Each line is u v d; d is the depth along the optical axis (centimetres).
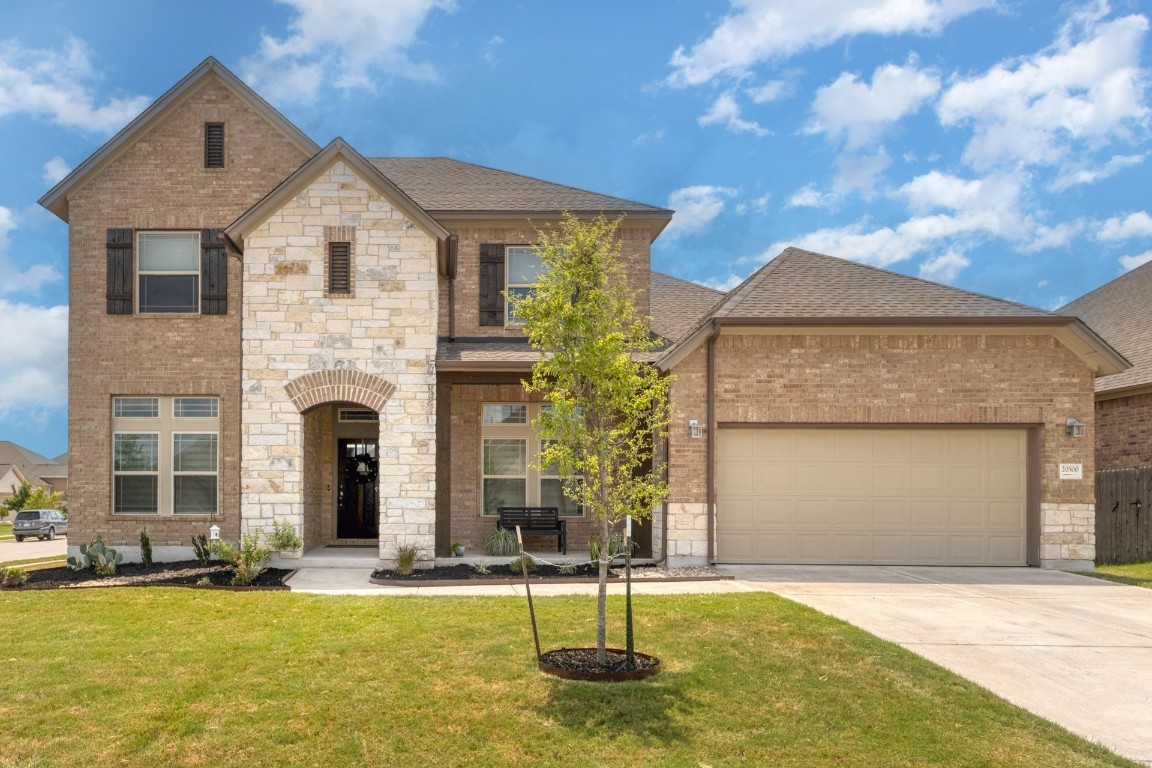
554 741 597
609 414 779
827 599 1110
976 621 981
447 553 1517
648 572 1337
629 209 1688
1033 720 646
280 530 1396
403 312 1427
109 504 1559
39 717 628
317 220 1427
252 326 1413
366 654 796
